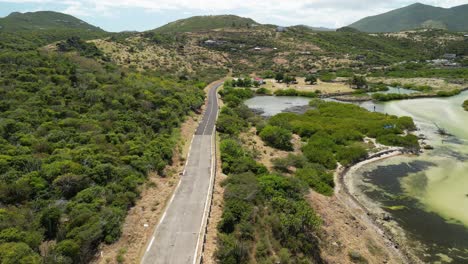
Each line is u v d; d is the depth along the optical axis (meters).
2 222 22.62
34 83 58.69
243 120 72.88
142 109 59.19
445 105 95.88
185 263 23.05
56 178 29.91
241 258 24.50
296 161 48.44
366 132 66.88
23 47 91.19
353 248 29.84
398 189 42.97
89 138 41.53
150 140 46.97
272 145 57.56
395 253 30.11
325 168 49.41
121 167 35.41
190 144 52.44
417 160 52.69
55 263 20.03
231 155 46.00
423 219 35.72
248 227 27.78
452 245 31.19
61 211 25.84
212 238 26.42
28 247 20.41
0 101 48.94
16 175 29.66
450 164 50.88
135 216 28.66
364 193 42.09
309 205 34.28
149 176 37.03
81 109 53.03
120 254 23.36
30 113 46.31
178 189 34.97
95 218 24.81
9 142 37.59
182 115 67.44
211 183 36.41
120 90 66.81
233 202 30.83
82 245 22.27
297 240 28.05
